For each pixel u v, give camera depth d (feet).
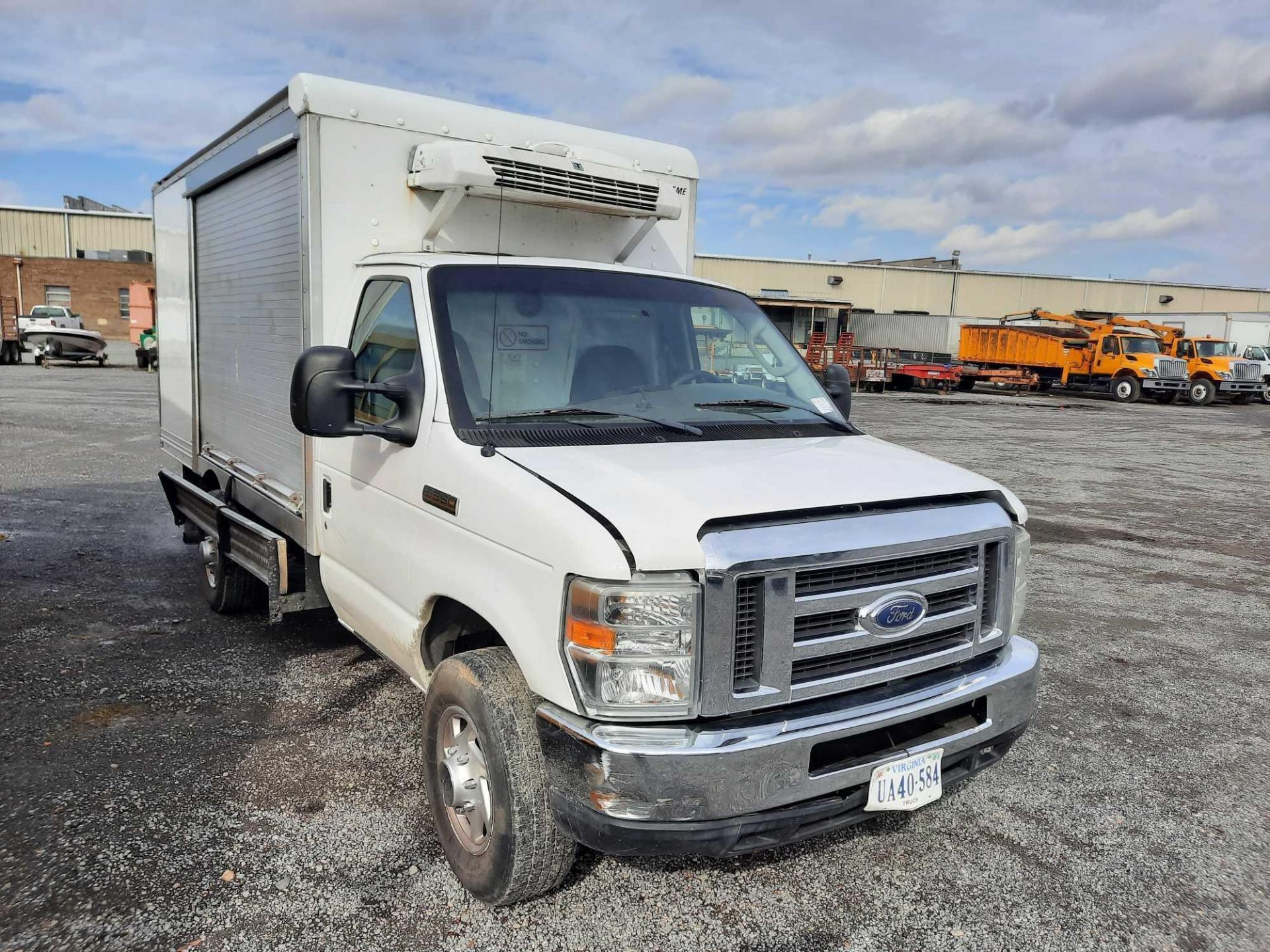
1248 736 15.74
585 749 8.41
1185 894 11.12
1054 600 23.65
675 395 12.34
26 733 13.96
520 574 9.20
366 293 13.30
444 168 13.38
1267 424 82.74
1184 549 30.12
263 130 15.23
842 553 8.89
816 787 8.80
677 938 9.91
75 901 10.00
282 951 9.40
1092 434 68.69
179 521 22.39
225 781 12.72
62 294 153.58
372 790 12.62
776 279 179.22
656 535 8.39
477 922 9.99
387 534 11.87
